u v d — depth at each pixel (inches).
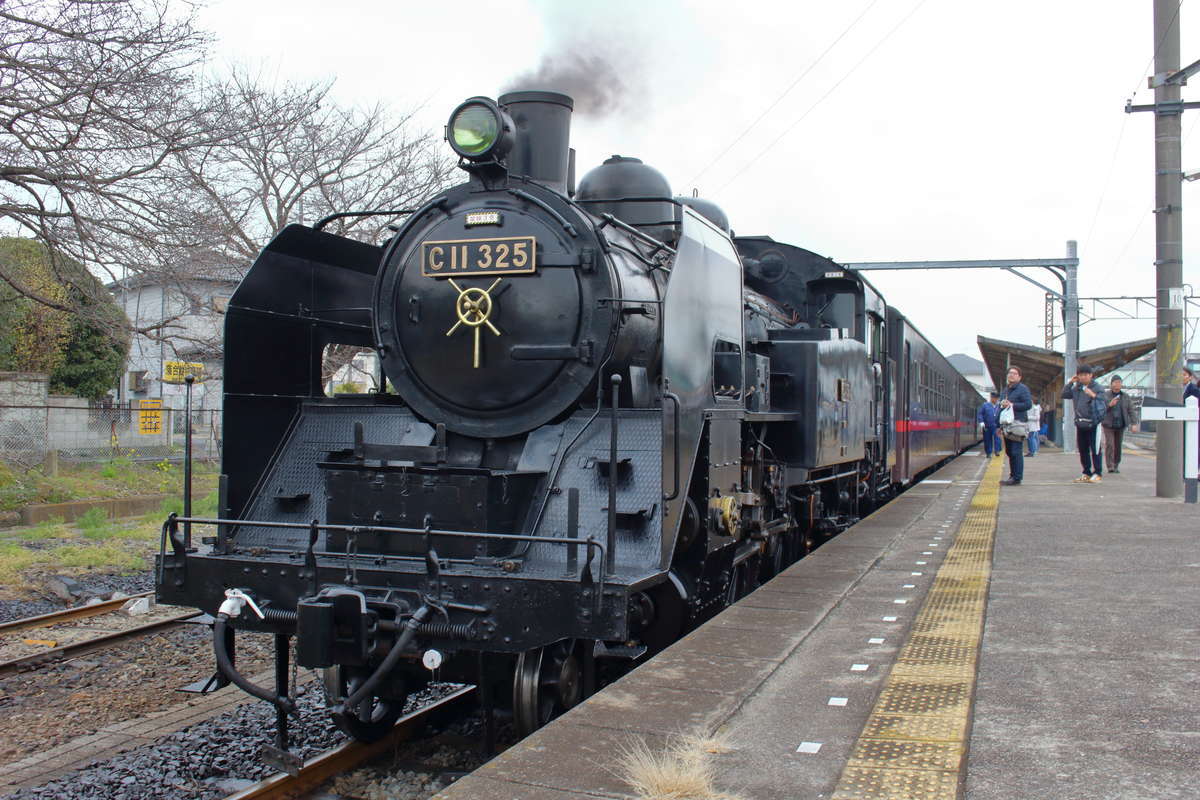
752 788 121.9
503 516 203.5
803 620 216.1
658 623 223.3
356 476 211.2
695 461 227.8
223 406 233.1
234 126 549.6
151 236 521.0
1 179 496.4
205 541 227.8
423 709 221.8
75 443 828.0
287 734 199.2
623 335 225.3
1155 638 195.8
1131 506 436.8
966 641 195.6
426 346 234.5
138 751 208.7
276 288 250.1
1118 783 120.6
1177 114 456.1
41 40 474.6
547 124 257.3
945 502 484.7
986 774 124.1
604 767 129.7
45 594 370.9
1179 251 458.3
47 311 926.4
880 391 497.0
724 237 273.1
